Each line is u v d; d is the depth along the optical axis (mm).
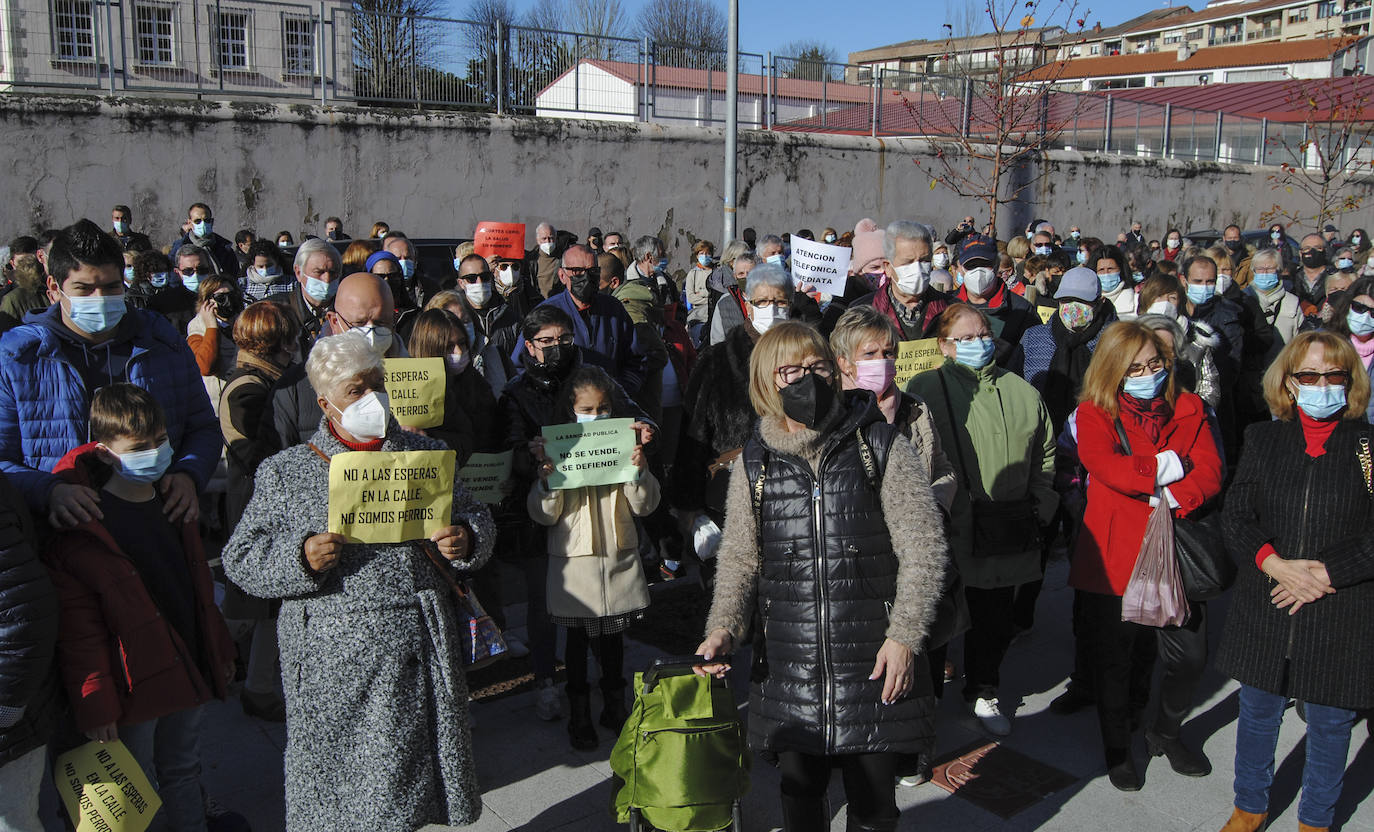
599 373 4262
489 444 4582
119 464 3014
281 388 4121
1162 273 6195
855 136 17156
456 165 13555
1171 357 4008
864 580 2922
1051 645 5445
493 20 14406
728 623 3014
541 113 14789
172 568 3195
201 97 12719
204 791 3668
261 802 3828
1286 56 55281
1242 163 24547
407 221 13344
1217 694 4844
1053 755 4297
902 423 3770
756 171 16125
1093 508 4016
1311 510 3328
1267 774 3553
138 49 12602
